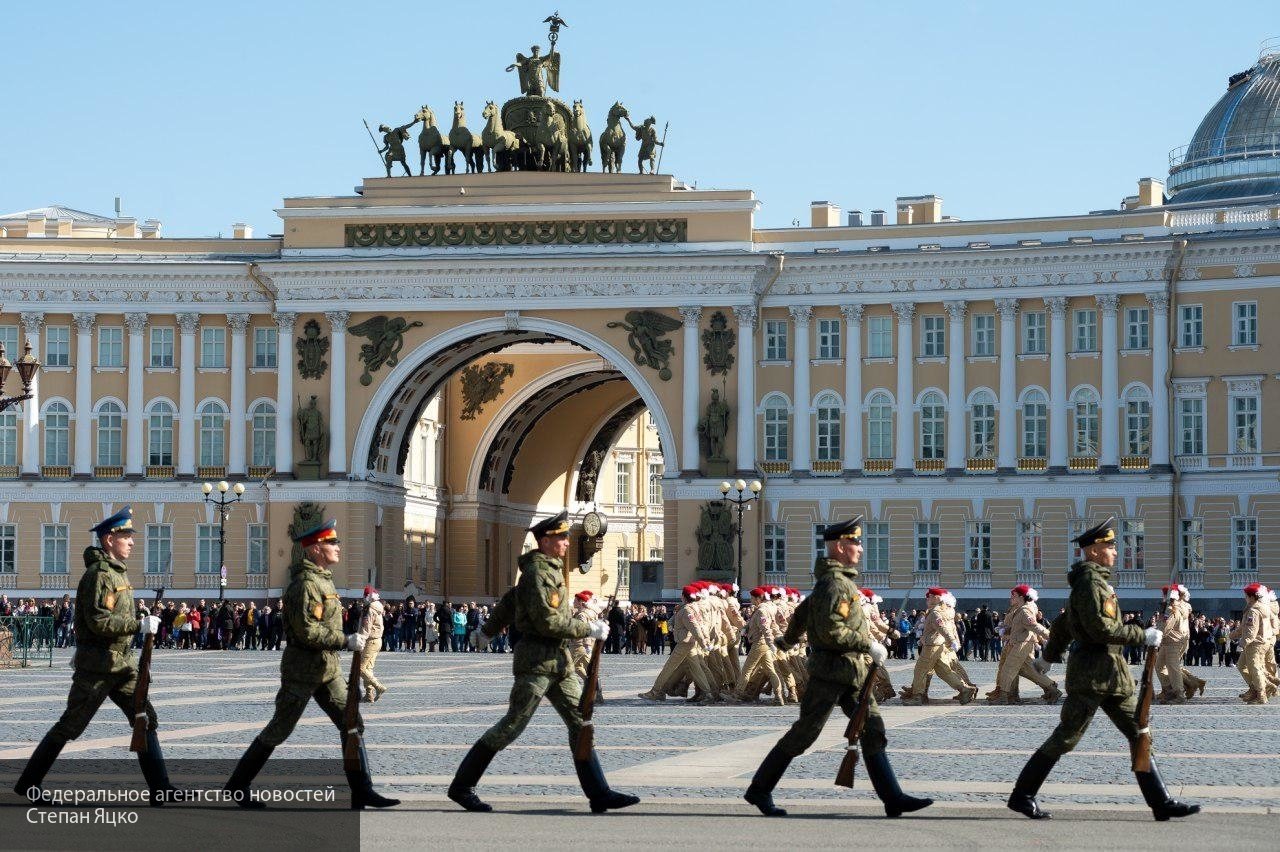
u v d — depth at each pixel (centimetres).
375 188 10481
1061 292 9812
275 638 9275
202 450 10550
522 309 10262
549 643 2461
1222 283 9656
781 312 10206
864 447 10075
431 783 2761
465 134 10488
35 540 10512
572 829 2275
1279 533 9525
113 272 10500
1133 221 9800
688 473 10075
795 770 3027
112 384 10556
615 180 10294
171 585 10506
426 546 11419
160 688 5450
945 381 9981
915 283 10000
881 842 2170
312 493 10338
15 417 10550
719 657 5109
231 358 10531
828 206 10475
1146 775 2408
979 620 8444
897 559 10012
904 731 3962
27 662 7038
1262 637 5006
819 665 2433
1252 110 11831
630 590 10469
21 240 10619
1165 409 9675
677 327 10150
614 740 3662
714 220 10194
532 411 12019
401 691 5475
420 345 10331
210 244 10631
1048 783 2823
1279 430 9556
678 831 2259
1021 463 9881
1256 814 2447
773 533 10144
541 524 2489
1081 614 2416
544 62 10638
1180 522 9700
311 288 10375
